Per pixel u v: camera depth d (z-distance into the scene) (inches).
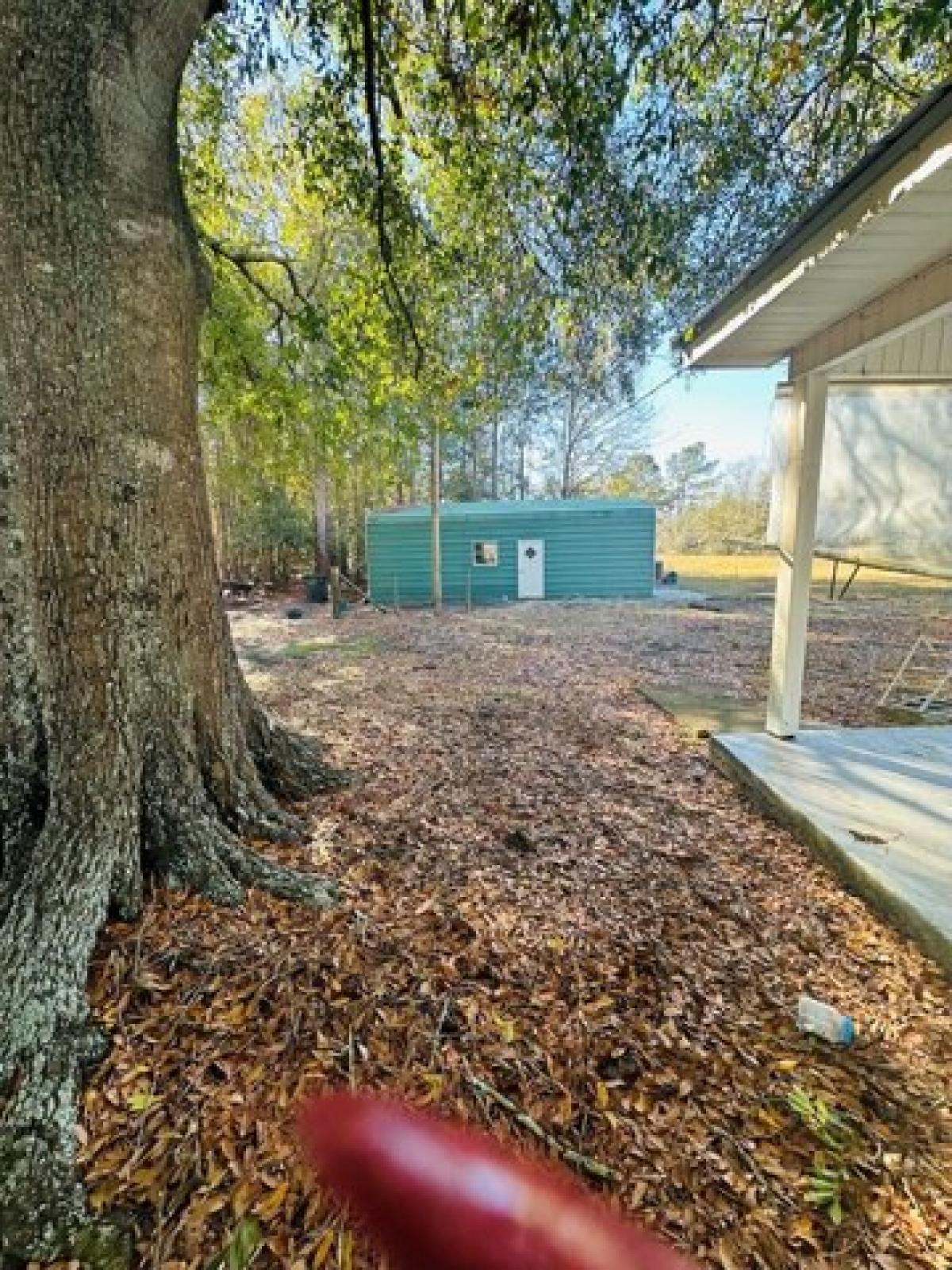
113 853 78.9
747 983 76.2
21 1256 44.9
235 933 77.8
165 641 89.0
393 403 213.6
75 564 78.6
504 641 320.5
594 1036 66.4
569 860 103.2
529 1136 54.8
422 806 120.3
